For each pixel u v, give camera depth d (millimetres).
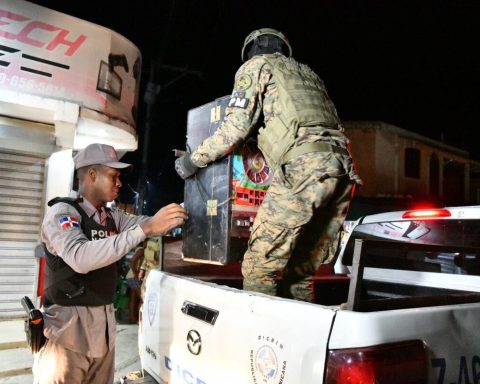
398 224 3213
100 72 6238
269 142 2348
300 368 1417
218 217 2500
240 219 2504
